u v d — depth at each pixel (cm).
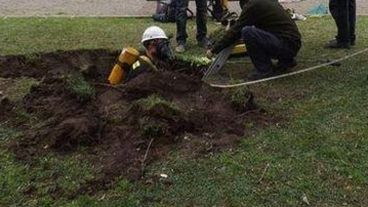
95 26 1023
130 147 579
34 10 1202
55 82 698
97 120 612
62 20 1072
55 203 518
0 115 645
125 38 938
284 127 620
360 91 701
